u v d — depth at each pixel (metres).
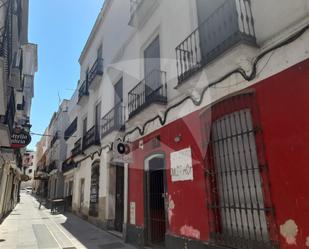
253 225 4.20
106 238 8.74
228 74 4.87
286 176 3.69
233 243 4.45
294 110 3.69
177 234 5.83
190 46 5.95
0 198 12.66
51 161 28.27
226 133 4.92
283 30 3.98
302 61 3.66
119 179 10.25
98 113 12.62
